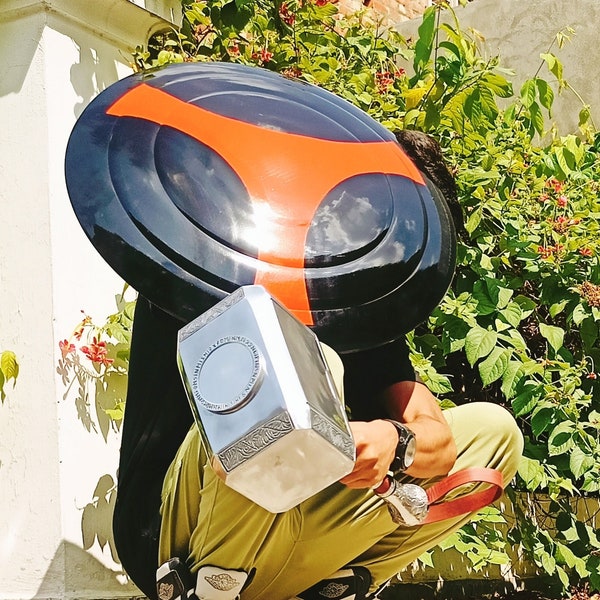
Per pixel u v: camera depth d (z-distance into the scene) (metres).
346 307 1.50
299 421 1.11
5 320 2.17
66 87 2.28
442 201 1.77
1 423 2.13
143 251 1.45
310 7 3.25
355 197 1.61
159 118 1.60
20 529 2.06
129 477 1.64
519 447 1.76
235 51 3.02
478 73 2.95
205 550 1.51
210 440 1.14
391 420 1.61
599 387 3.21
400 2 4.91
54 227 2.17
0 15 2.30
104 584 2.08
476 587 3.04
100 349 2.15
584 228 3.12
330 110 1.80
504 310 2.92
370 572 1.73
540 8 4.37
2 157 2.24
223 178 1.54
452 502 1.61
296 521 1.57
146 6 2.48
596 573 3.04
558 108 4.30
